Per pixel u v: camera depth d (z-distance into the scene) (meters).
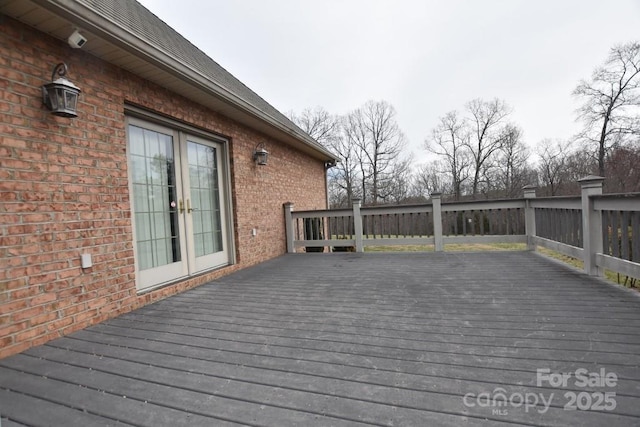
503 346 1.93
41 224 2.40
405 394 1.48
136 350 2.13
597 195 3.42
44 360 2.03
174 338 2.32
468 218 6.27
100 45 2.71
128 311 3.08
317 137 27.94
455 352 1.88
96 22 2.42
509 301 2.83
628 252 3.01
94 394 1.60
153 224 3.70
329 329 2.36
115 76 3.11
